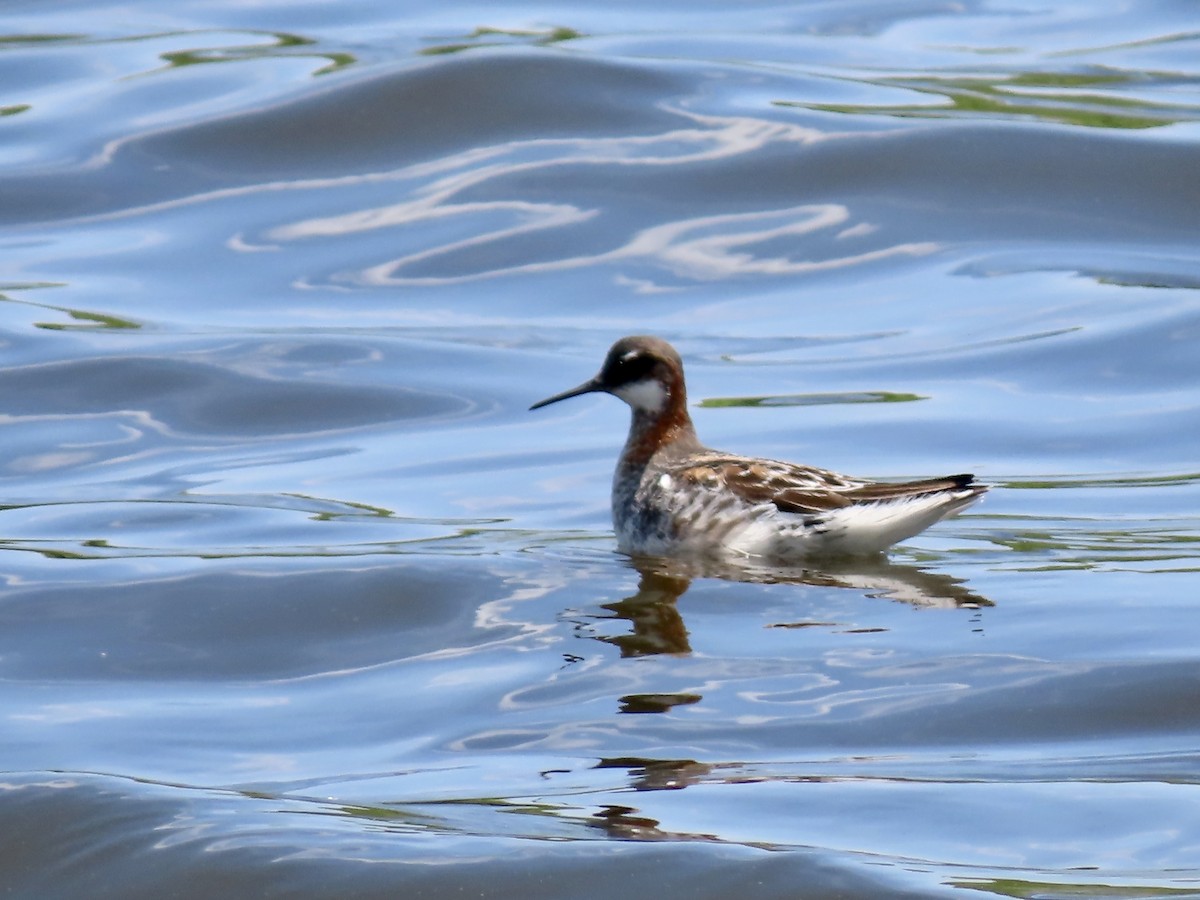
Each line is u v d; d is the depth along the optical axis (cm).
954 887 796
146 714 1064
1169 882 800
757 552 1347
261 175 2386
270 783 954
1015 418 1731
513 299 2111
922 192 2302
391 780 952
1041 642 1123
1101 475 1567
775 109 2488
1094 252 2166
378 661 1142
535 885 813
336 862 842
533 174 2364
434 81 2528
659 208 2294
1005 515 1453
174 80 2620
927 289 2100
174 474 1648
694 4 3086
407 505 1534
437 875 827
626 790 923
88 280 2136
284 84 2572
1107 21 2978
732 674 1086
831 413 1755
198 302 2094
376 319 2056
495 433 1758
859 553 1340
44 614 1236
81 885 845
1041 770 938
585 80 2564
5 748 1012
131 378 1886
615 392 1449
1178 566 1279
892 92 2569
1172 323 1948
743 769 949
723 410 1767
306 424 1795
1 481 1642
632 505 1399
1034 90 2583
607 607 1221
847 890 797
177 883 838
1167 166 2312
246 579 1289
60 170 2383
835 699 1041
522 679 1091
